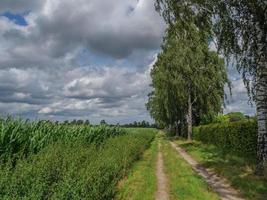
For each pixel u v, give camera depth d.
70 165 12.01
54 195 9.05
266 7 17.83
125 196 12.99
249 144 24.81
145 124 165.75
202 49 41.66
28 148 15.65
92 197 9.96
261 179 16.75
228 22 18.64
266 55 18.47
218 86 47.41
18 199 8.55
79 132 24.89
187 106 56.16
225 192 15.08
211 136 41.66
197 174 19.17
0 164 11.74
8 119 15.61
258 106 18.59
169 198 13.62
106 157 15.85
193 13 20.66
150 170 20.55
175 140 64.25
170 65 47.59
